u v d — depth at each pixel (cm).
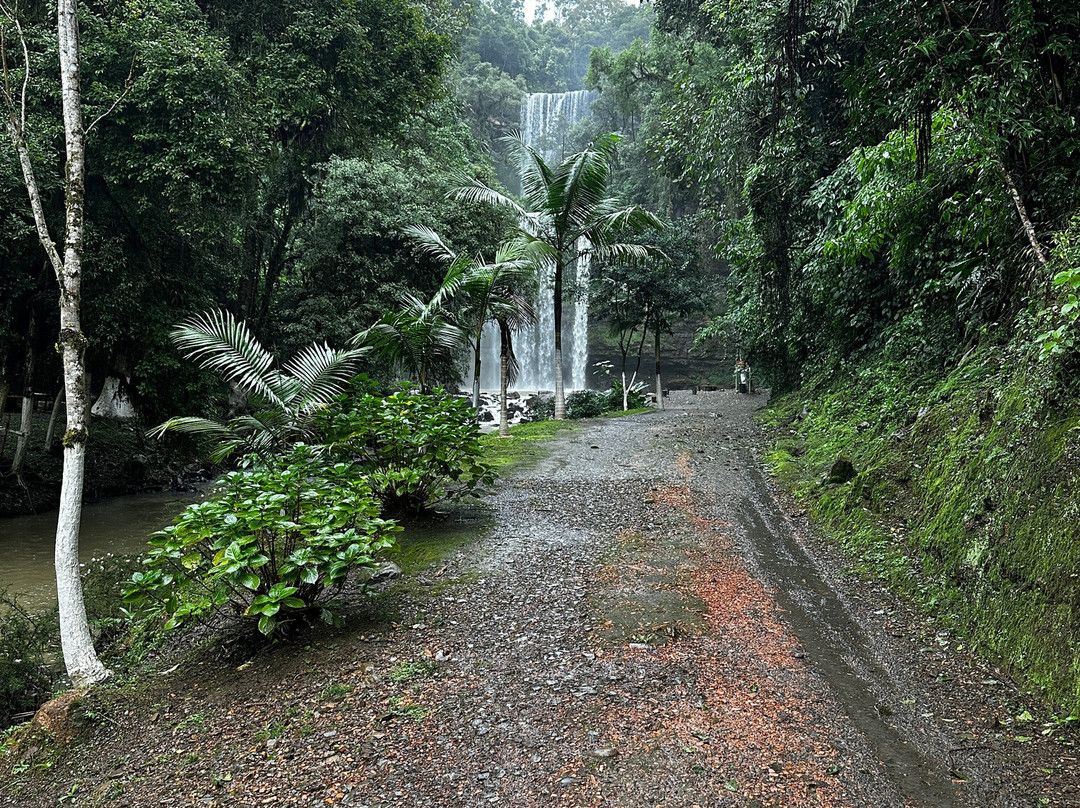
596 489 845
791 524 697
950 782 285
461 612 478
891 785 284
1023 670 355
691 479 890
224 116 1184
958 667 385
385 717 348
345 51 1550
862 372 1020
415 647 427
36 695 506
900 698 358
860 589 517
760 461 1002
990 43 470
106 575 663
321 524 433
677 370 3703
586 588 515
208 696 401
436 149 2538
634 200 3809
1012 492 429
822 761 301
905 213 704
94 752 371
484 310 1334
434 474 697
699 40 2022
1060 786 277
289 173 1795
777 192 1199
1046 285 484
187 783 316
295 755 325
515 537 649
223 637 474
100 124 1081
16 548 1034
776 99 687
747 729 327
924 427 652
